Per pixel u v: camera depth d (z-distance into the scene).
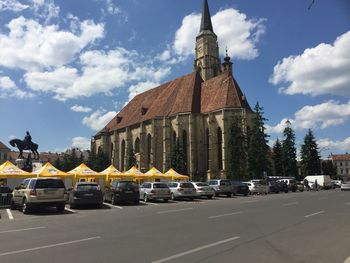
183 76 91.62
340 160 179.12
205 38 109.56
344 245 10.31
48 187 22.69
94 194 26.22
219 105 76.88
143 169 85.50
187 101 82.00
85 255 9.23
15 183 41.12
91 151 108.00
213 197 40.53
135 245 10.50
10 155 127.00
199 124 79.06
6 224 16.53
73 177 37.84
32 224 16.36
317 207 22.97
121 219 17.69
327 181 74.44
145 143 87.00
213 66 108.38
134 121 95.31
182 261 8.43
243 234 12.30
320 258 8.72
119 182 29.61
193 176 75.94
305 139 95.31
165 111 85.50
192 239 11.40
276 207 23.19
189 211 21.17
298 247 10.02
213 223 15.28
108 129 105.38
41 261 8.66
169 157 79.44
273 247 10.03
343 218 16.78
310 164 94.25
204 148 78.19
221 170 73.81
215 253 9.27
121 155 96.75
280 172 92.06
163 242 10.94
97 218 18.55
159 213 20.44
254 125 69.19
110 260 8.62
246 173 67.75
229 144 69.88
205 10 112.62
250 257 8.80
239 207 23.58
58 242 11.27
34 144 49.31
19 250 10.08
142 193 33.59
